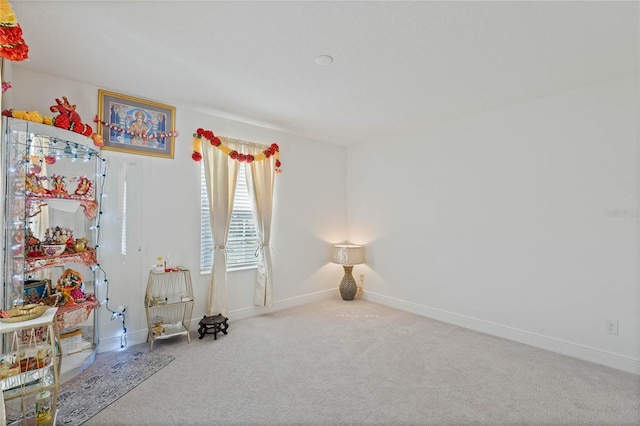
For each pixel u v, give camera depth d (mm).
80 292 2541
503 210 3271
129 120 3010
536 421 1903
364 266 4727
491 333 3338
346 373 2477
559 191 2910
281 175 4215
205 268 3559
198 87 2830
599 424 1878
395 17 1833
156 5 1730
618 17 1812
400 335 3287
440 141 3826
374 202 4598
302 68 2465
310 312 4059
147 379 2373
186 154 3393
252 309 3904
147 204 3131
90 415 1933
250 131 3883
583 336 2766
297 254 4387
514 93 2914
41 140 2344
